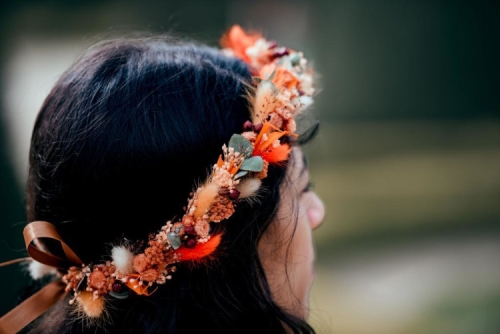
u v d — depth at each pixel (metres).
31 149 1.02
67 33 6.50
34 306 1.00
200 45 1.12
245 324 0.97
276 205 0.97
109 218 0.93
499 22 9.23
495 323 3.49
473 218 5.05
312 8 8.65
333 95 8.79
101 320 0.96
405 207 5.28
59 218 0.96
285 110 0.98
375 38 8.88
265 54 1.14
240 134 0.95
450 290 3.91
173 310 0.95
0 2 6.16
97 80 0.96
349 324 3.48
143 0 7.45
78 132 0.93
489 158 6.73
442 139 7.63
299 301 1.03
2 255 3.19
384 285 3.97
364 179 5.99
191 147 0.92
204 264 0.95
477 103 9.05
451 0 8.98
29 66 5.42
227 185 0.90
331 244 4.60
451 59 9.01
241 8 8.22
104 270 0.93
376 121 8.68
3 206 3.37
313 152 2.23
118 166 0.91
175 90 0.95
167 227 0.91
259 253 1.00
